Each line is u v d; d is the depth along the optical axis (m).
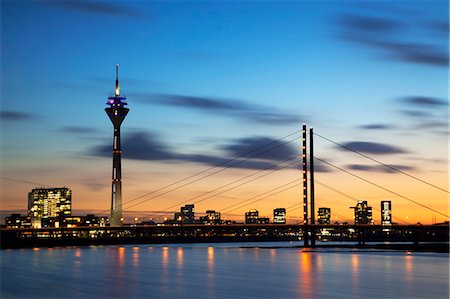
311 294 120.62
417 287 131.75
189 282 141.12
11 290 127.94
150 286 133.25
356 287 131.75
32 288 131.25
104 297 117.38
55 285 136.38
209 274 161.12
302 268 180.50
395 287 131.62
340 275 157.50
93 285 136.00
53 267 186.88
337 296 118.38
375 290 126.81
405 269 175.88
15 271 172.00
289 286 133.00
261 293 122.19
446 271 168.50
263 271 170.38
